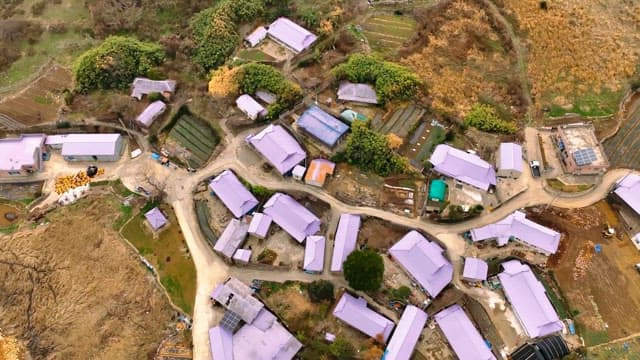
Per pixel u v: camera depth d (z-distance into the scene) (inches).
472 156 2982.3
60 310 2691.9
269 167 3115.2
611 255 2684.5
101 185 3112.7
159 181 3102.9
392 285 2650.1
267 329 2509.8
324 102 3344.0
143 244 2888.8
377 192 2972.4
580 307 2539.4
